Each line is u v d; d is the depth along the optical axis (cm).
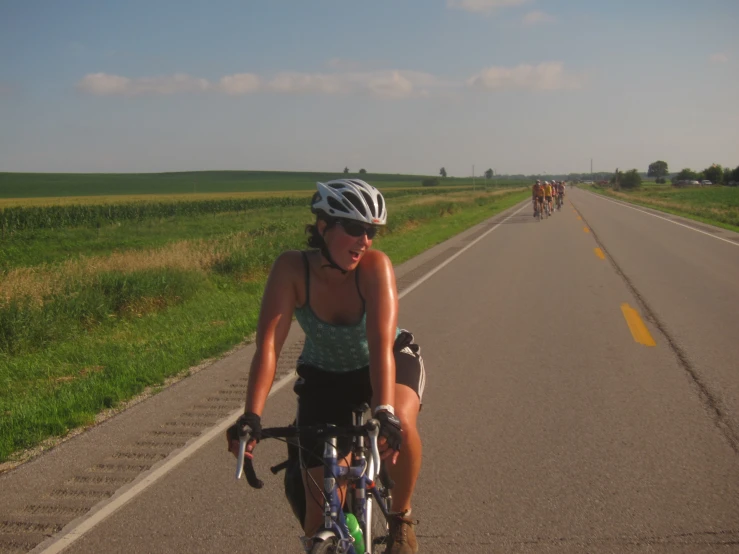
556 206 4278
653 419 533
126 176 19350
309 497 261
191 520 385
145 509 400
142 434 525
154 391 646
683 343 781
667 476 429
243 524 379
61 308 1013
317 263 272
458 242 2166
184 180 17438
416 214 3147
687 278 1299
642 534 358
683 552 340
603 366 692
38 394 660
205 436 518
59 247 2638
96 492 424
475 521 377
